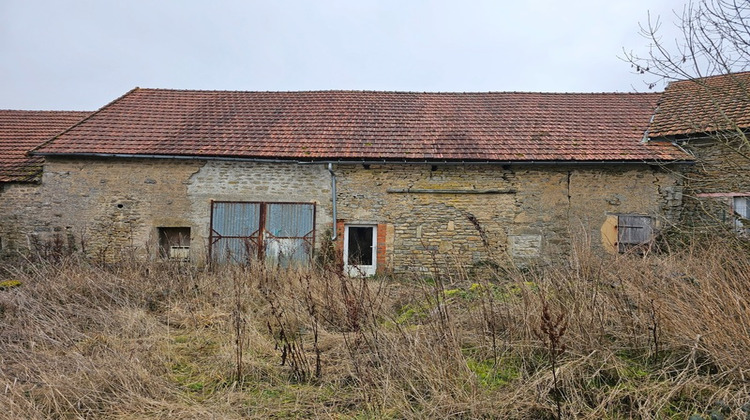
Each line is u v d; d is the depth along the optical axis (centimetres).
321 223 1032
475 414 330
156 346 481
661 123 1089
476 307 507
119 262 874
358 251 1060
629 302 454
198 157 1022
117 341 488
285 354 431
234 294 651
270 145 1056
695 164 986
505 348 423
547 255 979
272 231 1035
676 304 419
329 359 451
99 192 1043
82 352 459
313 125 1148
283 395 391
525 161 984
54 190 1045
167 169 1041
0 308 583
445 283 636
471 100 1296
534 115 1190
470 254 1009
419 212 1024
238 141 1073
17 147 1223
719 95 1070
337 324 541
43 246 987
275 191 1039
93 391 371
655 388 342
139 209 1039
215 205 1038
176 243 1072
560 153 1003
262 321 566
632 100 1265
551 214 1008
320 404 370
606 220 998
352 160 1009
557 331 379
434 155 1006
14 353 445
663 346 400
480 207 1019
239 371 415
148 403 366
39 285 658
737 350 347
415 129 1124
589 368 381
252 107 1264
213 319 577
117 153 1017
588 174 1005
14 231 1056
